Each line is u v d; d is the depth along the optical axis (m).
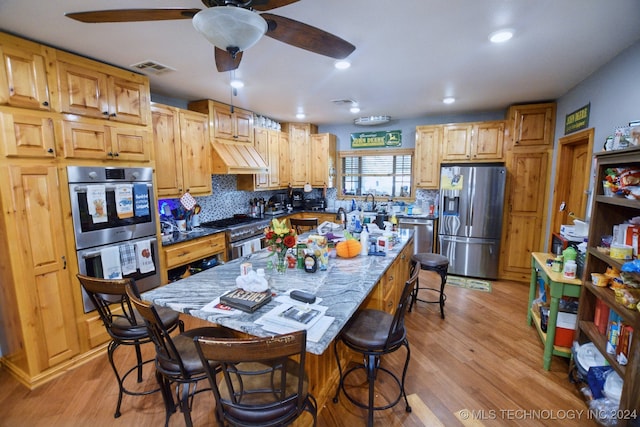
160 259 2.94
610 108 2.45
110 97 2.48
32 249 2.09
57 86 2.15
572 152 3.46
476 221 4.22
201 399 2.03
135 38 2.04
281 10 1.71
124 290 1.67
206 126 3.62
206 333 1.75
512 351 2.54
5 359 2.32
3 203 1.96
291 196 5.48
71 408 1.96
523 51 2.29
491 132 4.20
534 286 2.95
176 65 2.55
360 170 5.67
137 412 1.92
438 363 2.38
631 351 1.47
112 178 2.50
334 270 2.14
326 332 1.31
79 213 2.30
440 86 3.17
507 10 1.72
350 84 3.11
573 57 2.40
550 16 1.78
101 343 2.52
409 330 2.88
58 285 2.23
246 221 4.29
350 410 1.93
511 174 4.09
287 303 1.59
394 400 2.00
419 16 1.78
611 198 1.84
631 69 2.17
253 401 1.26
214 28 1.23
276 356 1.10
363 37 2.05
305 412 1.77
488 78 2.93
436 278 4.34
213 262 3.63
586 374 1.96
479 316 3.16
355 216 3.51
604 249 1.98
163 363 1.51
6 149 1.94
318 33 1.48
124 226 2.60
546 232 3.93
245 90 3.31
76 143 2.26
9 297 2.12
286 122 5.26
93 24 1.84
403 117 4.99
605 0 1.61
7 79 1.92
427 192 5.10
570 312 2.35
